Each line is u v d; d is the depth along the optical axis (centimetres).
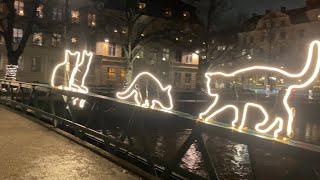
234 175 1275
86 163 677
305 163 361
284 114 446
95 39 5134
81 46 4978
